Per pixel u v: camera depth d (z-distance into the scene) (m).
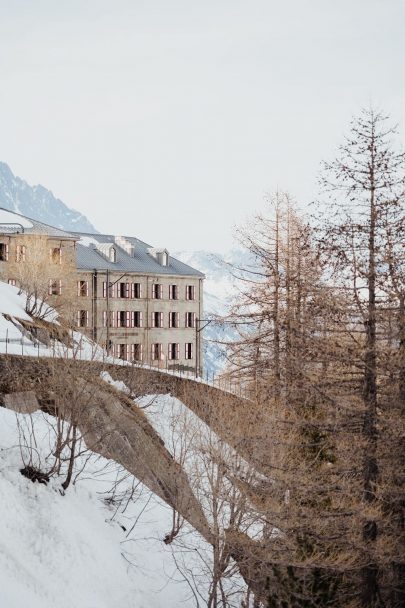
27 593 22.33
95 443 28.03
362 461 24.56
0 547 23.19
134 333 78.19
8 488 25.31
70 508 26.33
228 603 25.25
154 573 26.50
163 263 82.44
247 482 24.72
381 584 25.59
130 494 29.00
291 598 22.70
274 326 36.59
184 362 82.38
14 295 54.62
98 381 30.30
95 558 25.05
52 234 70.12
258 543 23.59
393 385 24.83
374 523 24.45
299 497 25.09
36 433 28.58
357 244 24.38
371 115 24.86
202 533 26.36
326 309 25.20
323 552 23.17
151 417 34.66
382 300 24.31
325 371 25.95
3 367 31.05
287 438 25.84
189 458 30.98
